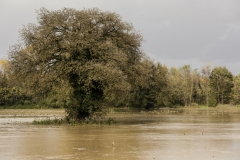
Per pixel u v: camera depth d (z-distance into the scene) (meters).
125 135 25.52
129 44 40.62
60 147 19.36
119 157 16.23
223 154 17.06
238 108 87.75
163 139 22.94
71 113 37.72
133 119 46.34
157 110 80.50
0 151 17.97
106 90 35.69
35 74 37.09
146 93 85.69
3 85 85.94
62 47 35.84
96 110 37.62
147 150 18.23
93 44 36.09
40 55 36.47
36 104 83.31
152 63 86.56
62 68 36.00
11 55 37.72
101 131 28.70
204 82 118.00
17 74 37.72
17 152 17.66
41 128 31.59
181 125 35.41
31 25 37.53
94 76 34.25
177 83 113.56
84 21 36.44
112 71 33.94
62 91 39.78
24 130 29.62
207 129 30.41
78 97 36.97
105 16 38.19
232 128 31.47
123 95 37.28
